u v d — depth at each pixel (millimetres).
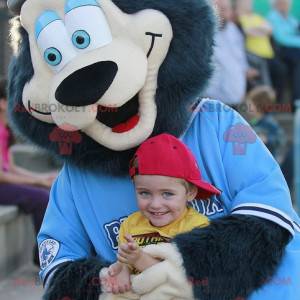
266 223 2707
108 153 2832
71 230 2926
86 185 2922
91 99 2637
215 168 2863
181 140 2885
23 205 5488
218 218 2736
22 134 2926
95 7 2727
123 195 2896
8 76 2955
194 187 2764
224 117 2938
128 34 2725
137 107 2777
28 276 5414
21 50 2867
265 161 2857
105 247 2906
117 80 2652
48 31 2742
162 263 2641
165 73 2756
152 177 2680
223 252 2633
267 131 7207
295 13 10602
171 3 2758
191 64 2768
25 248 5684
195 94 2811
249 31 8594
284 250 2766
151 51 2732
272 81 9242
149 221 2791
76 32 2711
